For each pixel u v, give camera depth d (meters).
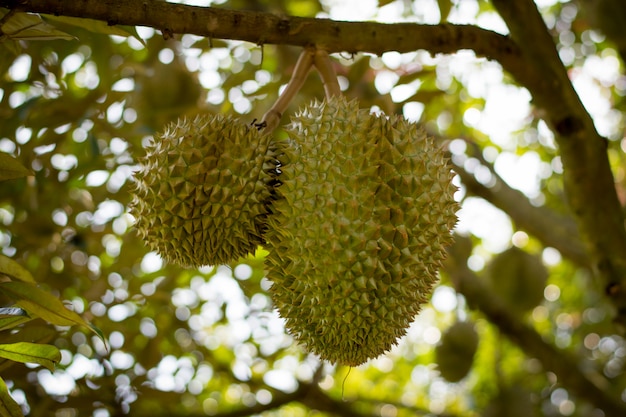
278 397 5.48
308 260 2.52
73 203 4.48
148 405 5.44
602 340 8.01
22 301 2.19
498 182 5.74
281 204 2.61
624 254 3.75
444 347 6.17
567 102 3.51
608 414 5.22
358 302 2.50
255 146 2.73
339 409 5.59
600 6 4.89
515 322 5.29
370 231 2.46
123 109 4.44
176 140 2.72
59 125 3.99
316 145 2.57
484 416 6.49
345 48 2.86
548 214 5.73
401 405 6.39
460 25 3.13
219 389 6.39
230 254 2.83
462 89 6.47
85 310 4.20
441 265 2.74
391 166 2.51
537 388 7.58
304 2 5.96
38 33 2.60
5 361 2.40
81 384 4.23
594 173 3.64
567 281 8.11
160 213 2.70
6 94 3.94
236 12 2.59
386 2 3.86
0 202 4.28
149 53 4.75
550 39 3.40
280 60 5.25
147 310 4.77
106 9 2.38
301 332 2.72
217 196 2.66
